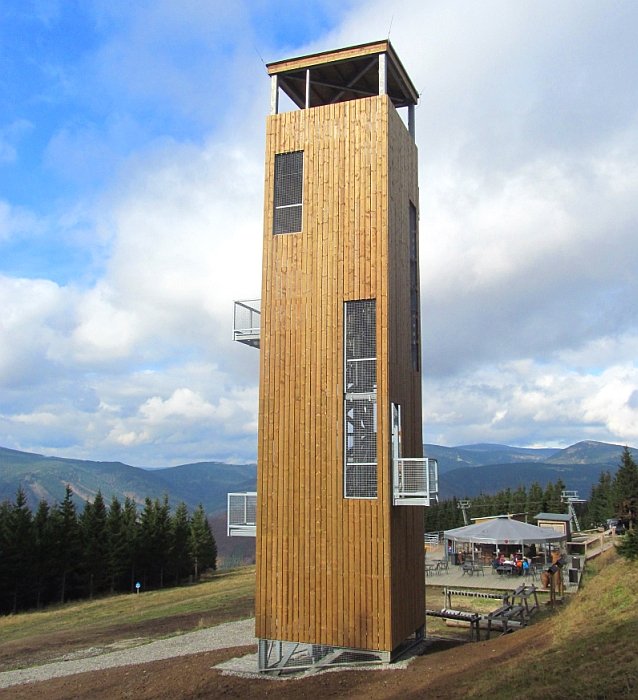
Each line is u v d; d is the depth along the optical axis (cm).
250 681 1426
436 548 4828
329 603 1472
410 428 1673
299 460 1543
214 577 6056
